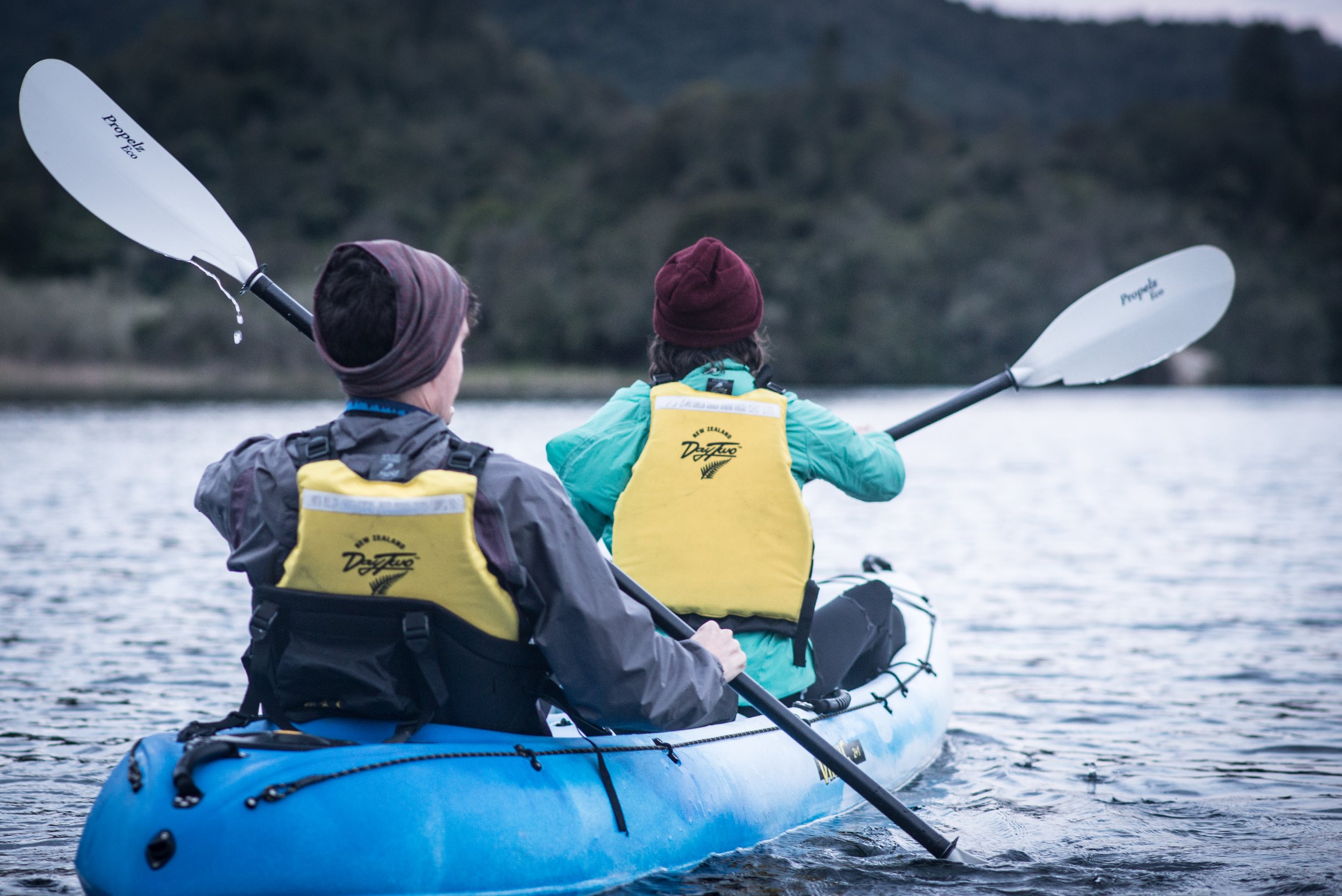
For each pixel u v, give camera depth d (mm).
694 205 106625
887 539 12820
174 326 74000
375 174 154625
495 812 2879
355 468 2717
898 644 5250
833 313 96000
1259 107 181500
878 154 135250
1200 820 4250
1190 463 24500
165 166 3900
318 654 2758
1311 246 124312
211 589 9422
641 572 3807
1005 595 9422
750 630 3814
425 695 2836
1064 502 16797
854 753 4250
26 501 15734
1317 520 14562
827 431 3955
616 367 100125
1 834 3934
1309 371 97438
